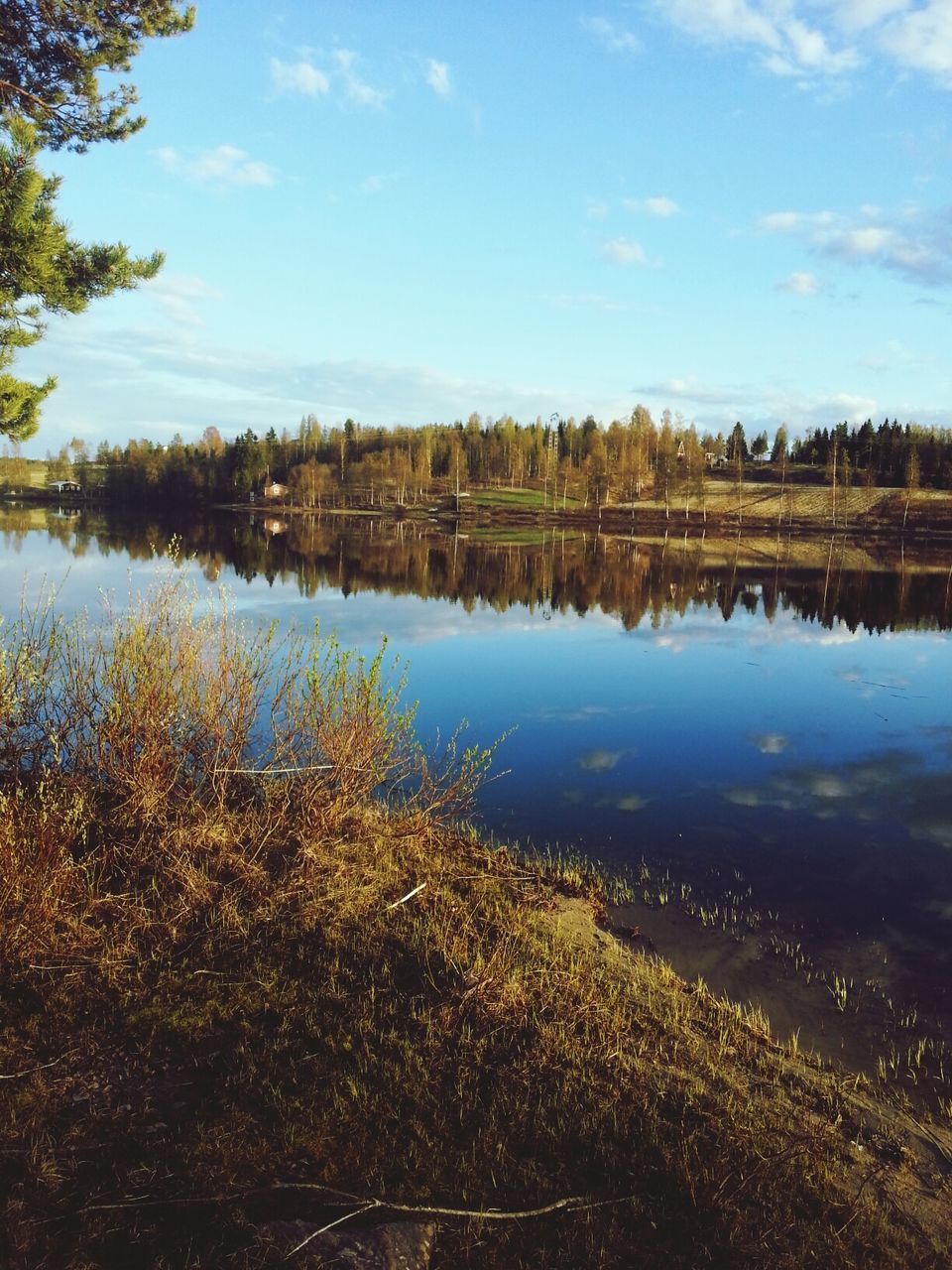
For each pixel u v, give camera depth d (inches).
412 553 1868.8
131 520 2733.8
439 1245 130.8
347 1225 130.4
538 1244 133.0
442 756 426.9
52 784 236.4
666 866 311.3
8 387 296.8
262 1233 125.7
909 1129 176.2
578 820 353.4
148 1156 140.6
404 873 261.7
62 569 1120.8
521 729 489.1
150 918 211.5
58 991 182.1
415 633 801.6
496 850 310.0
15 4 325.4
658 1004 213.6
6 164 276.5
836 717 533.0
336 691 283.3
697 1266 132.7
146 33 353.4
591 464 3523.6
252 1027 178.5
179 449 4685.0
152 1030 174.4
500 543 2283.5
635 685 613.6
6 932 190.4
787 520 3120.1
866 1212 149.3
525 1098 166.1
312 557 1626.5
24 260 277.7
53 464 4827.8
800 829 349.4
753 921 271.0
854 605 1106.7
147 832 237.8
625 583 1343.5
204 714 264.2
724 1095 177.6
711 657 727.1
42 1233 122.8
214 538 2011.6
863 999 228.2
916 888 297.3
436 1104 161.6
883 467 4074.8
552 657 713.0
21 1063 160.4
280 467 4717.0
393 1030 181.6
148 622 273.6
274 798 268.7
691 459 3380.9
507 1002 196.4
